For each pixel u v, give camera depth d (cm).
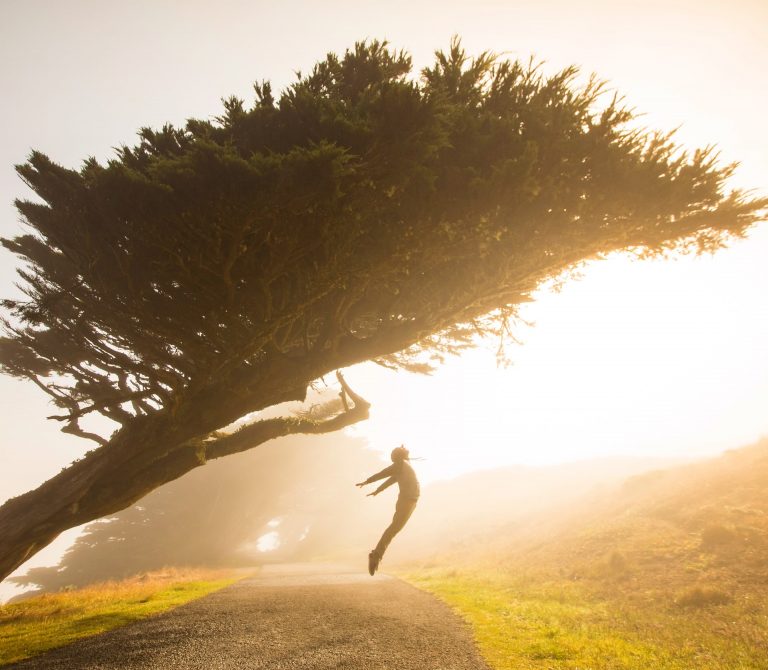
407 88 617
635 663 623
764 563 1082
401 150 667
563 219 833
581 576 1399
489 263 918
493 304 1092
